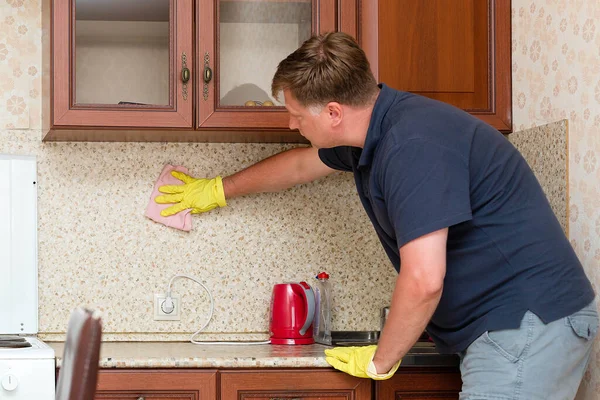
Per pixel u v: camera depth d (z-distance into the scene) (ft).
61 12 7.18
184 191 8.24
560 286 5.65
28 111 8.20
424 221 5.27
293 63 5.97
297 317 7.93
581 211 6.68
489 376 5.69
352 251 8.55
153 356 6.88
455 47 7.75
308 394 6.79
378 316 8.55
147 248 8.32
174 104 7.32
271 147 8.49
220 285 8.41
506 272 5.66
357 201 8.59
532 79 7.53
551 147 7.15
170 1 7.34
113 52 7.31
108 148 8.30
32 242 8.10
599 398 6.43
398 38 7.63
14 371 6.50
